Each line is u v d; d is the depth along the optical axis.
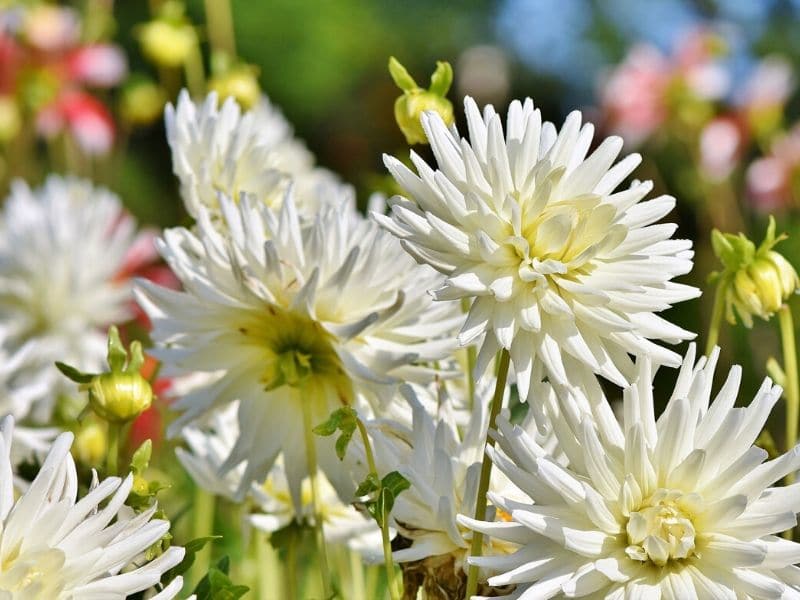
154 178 4.36
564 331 0.86
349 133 4.80
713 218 3.05
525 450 0.85
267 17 4.52
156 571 0.82
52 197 1.57
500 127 0.86
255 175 1.07
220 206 1.01
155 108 1.92
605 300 0.85
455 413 0.98
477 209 0.86
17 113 2.20
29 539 0.81
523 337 0.86
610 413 0.86
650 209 0.87
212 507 1.18
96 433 1.12
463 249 0.85
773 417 2.22
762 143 2.86
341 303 0.97
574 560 0.84
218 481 1.10
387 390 0.97
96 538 0.82
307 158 1.36
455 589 0.89
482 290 0.85
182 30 1.65
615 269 0.86
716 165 2.83
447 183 0.85
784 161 2.73
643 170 3.55
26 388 1.11
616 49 4.90
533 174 0.87
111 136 2.27
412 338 0.98
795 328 3.00
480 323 0.85
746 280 1.00
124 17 4.27
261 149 1.07
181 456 1.10
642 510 0.85
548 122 0.90
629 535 0.84
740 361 3.06
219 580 0.89
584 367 0.87
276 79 4.54
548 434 0.92
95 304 1.51
